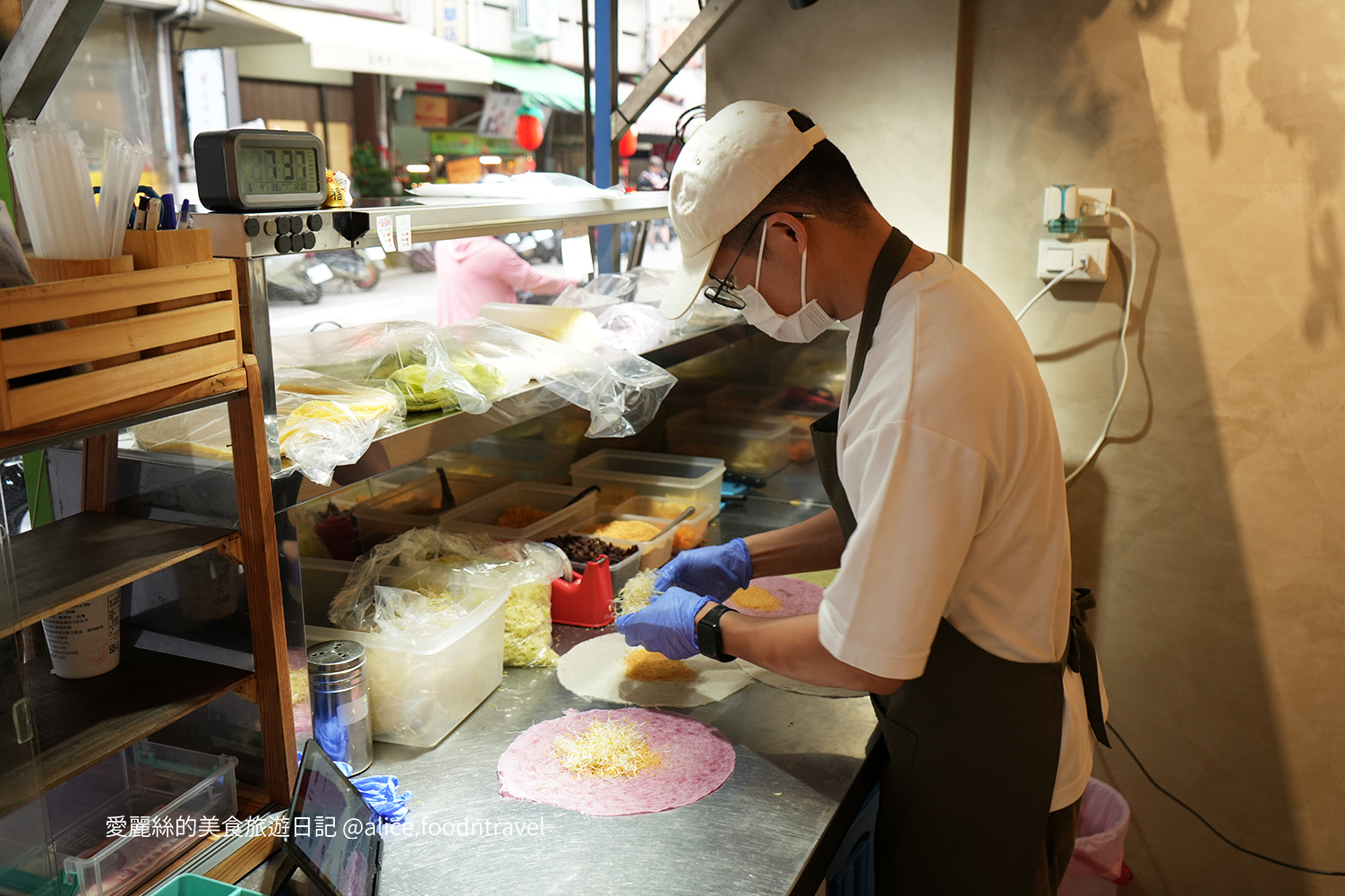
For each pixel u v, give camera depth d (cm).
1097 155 226
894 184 242
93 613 107
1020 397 111
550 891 110
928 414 105
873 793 168
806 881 115
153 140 648
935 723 127
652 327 204
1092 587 250
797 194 116
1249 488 228
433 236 136
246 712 114
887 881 138
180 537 106
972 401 106
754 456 264
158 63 641
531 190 169
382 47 751
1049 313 239
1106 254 227
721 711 149
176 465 109
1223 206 217
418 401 144
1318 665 230
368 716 133
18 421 79
